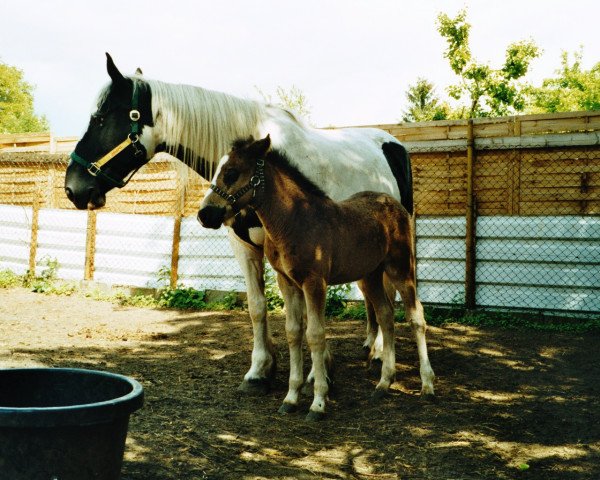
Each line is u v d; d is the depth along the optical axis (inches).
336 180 193.3
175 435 149.0
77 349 249.0
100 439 88.9
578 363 227.3
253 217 173.0
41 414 81.4
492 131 327.6
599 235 298.8
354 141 216.5
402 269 184.7
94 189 178.7
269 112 187.9
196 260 375.2
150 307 356.5
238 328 300.7
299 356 172.2
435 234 330.6
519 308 315.3
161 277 382.3
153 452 137.2
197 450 139.4
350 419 164.4
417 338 185.5
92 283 398.3
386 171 221.6
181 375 211.8
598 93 1248.2
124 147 177.8
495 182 336.5
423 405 176.4
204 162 184.4
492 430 154.8
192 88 184.1
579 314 304.8
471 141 327.0
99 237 401.4
